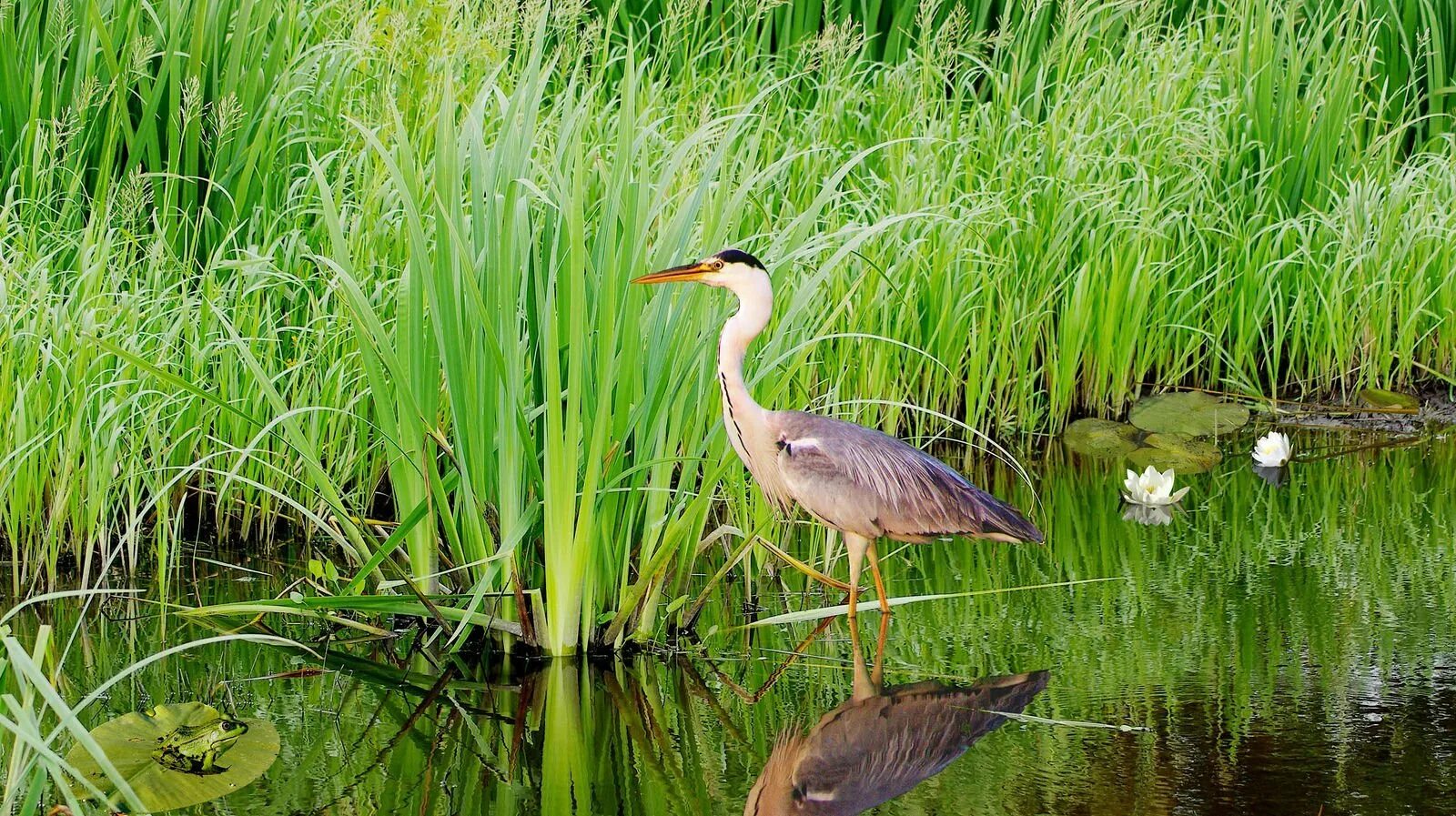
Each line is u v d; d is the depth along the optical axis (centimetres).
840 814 681
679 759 752
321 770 738
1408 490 1248
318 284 1209
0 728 771
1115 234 1452
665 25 1662
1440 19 1883
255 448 1111
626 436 888
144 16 1313
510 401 873
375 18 1301
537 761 751
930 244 1377
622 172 881
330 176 1293
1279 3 1769
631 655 908
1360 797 682
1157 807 675
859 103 1616
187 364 1130
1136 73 1644
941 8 1808
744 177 1004
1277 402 1555
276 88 1317
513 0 1331
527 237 909
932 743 759
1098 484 1285
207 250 1239
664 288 925
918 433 1385
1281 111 1625
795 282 1170
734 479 1045
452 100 912
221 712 791
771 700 829
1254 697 807
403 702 831
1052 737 762
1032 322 1414
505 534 898
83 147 1216
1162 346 1523
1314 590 993
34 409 1056
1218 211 1572
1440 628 912
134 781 714
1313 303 1576
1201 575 1034
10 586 1029
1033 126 1544
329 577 958
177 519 1074
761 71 1628
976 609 976
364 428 1118
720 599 1015
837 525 927
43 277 1069
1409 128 1873
